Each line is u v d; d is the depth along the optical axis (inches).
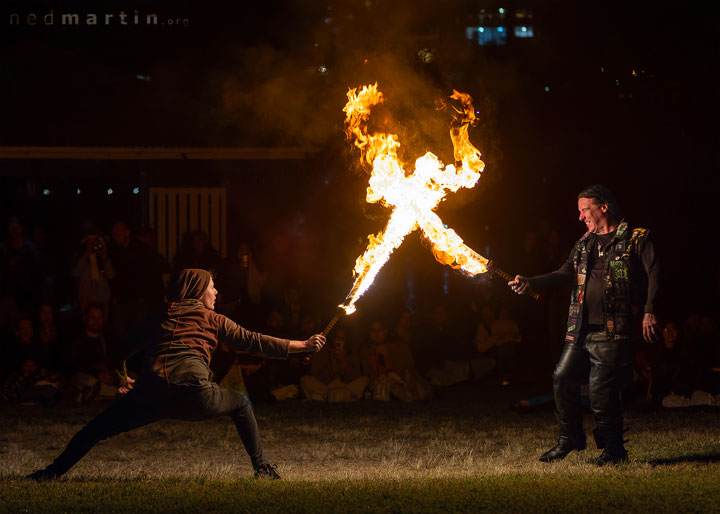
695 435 417.7
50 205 791.1
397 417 516.7
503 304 746.2
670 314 791.7
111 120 741.9
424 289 880.3
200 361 296.7
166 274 689.0
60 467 304.8
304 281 799.1
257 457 313.0
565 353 344.5
